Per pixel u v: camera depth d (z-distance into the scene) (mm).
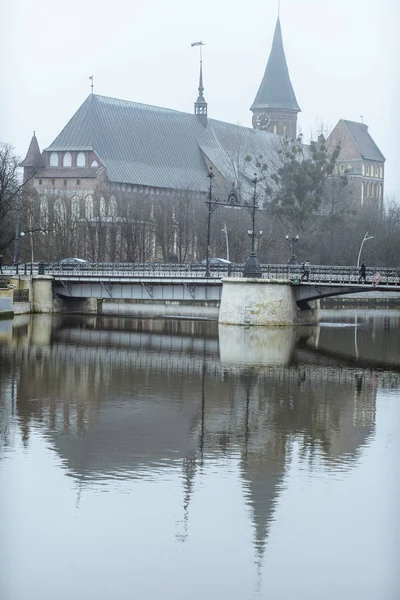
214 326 124062
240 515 45781
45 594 38750
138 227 194000
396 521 44844
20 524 44438
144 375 80812
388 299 186375
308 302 123812
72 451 55531
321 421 64188
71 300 143500
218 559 41625
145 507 46562
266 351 97312
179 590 39219
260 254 183250
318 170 191250
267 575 40125
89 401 69312
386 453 56219
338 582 39906
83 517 45281
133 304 170375
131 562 40969
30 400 69250
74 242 188500
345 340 109312
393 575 40031
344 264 181375
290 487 49562
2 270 145625
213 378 79875
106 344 101562
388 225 196750
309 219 191250
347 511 46531
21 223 171125
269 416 65688
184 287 124125
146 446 57062
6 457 54125
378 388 76188
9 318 126562
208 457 54781
